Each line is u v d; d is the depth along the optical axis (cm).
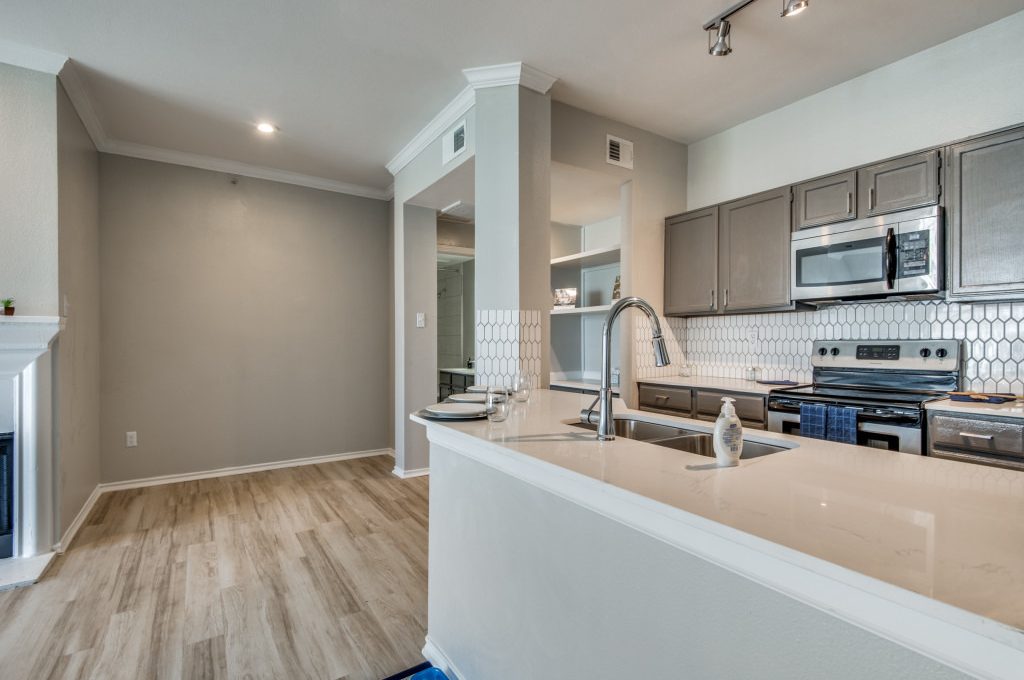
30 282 260
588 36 253
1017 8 236
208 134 363
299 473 426
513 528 141
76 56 265
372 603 221
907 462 119
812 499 91
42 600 221
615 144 349
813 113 318
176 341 400
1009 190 222
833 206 285
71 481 293
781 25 246
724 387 310
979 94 252
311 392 459
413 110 330
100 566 253
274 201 443
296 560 261
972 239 233
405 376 420
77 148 308
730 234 338
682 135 378
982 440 204
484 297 291
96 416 358
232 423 423
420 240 430
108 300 374
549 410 204
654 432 185
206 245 413
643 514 97
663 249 379
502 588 146
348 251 479
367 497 363
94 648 188
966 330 260
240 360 427
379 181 466
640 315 367
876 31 253
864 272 268
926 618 57
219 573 247
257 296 434
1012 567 63
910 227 251
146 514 326
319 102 319
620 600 105
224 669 177
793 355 334
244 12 231
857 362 299
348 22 240
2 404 254
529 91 288
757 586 79
